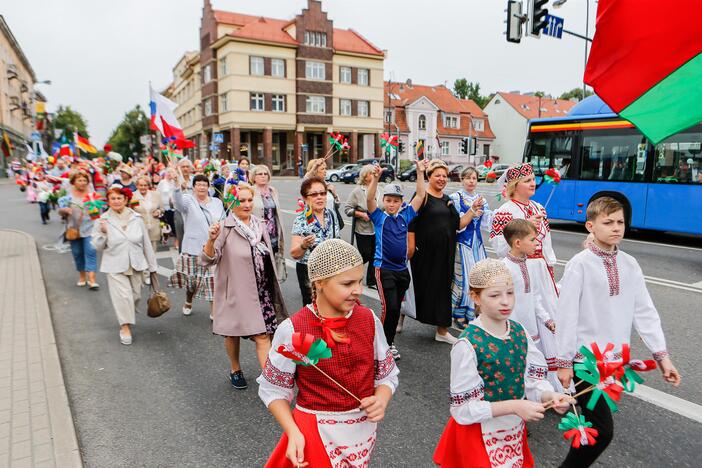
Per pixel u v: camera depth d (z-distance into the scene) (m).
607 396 1.81
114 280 5.20
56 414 3.66
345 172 34.19
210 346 5.21
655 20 2.63
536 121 13.48
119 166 10.08
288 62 44.38
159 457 3.20
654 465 3.02
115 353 5.02
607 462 3.04
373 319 2.14
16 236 12.61
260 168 5.57
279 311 4.19
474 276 2.22
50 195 7.69
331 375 2.01
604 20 2.78
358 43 48.28
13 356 4.76
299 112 45.03
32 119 64.25
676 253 9.84
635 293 2.70
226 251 3.99
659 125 2.76
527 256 3.56
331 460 2.00
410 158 54.06
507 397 2.20
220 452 3.26
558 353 2.72
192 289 5.98
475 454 2.17
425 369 4.48
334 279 1.94
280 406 2.06
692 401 3.82
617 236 2.58
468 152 19.34
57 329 5.77
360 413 2.07
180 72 60.44
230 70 42.50
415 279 4.95
